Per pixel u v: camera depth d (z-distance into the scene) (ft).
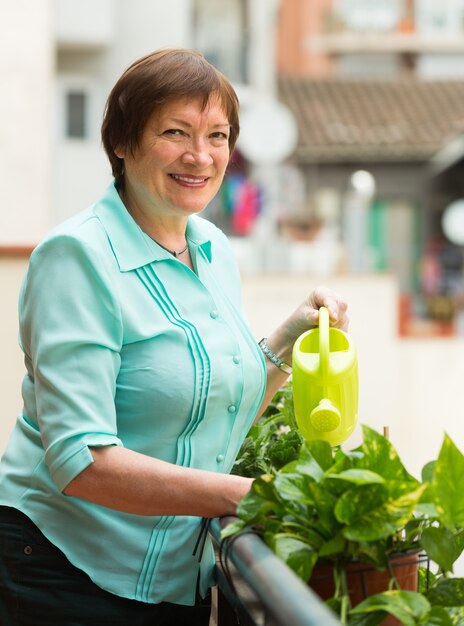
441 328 55.57
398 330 41.52
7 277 12.67
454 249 83.76
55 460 6.09
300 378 6.56
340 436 6.59
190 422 6.48
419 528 5.73
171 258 6.70
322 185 83.10
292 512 5.53
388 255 84.69
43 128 41.47
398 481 5.35
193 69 6.51
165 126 6.51
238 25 71.72
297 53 106.11
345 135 82.02
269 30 71.67
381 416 40.29
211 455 6.63
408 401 40.29
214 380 6.51
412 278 84.17
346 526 5.32
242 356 6.79
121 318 6.34
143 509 6.03
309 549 5.40
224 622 6.69
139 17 57.93
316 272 45.93
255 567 5.05
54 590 6.54
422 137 82.17
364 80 91.45
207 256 7.20
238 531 5.58
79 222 6.51
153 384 6.38
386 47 106.42
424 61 107.65
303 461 5.57
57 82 57.31
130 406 6.42
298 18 106.01
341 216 80.79
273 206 65.98
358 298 41.83
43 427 6.20
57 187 57.36
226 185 60.13
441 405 40.45
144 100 6.49
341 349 6.85
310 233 61.26
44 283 6.31
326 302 7.12
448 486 5.49
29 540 6.57
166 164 6.56
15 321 12.70
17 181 41.29
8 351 12.67
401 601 5.19
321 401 6.41
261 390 6.97
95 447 6.04
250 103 70.69
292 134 56.49
